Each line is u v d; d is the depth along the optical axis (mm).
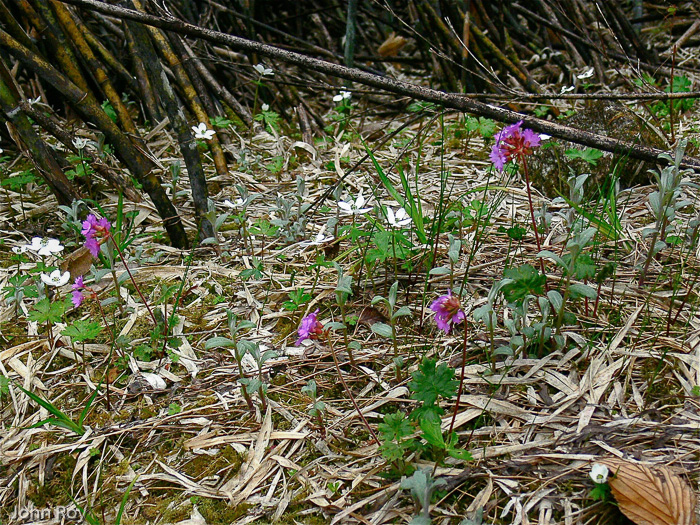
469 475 771
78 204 1152
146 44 1104
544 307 863
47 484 824
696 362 856
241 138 1516
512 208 1191
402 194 1282
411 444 771
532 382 860
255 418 865
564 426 808
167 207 1137
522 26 2107
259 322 997
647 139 1249
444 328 778
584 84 1624
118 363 947
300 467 808
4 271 1114
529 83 1679
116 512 790
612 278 1002
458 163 1415
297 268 1102
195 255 1146
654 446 775
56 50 1208
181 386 914
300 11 2285
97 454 846
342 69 1070
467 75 1744
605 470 698
